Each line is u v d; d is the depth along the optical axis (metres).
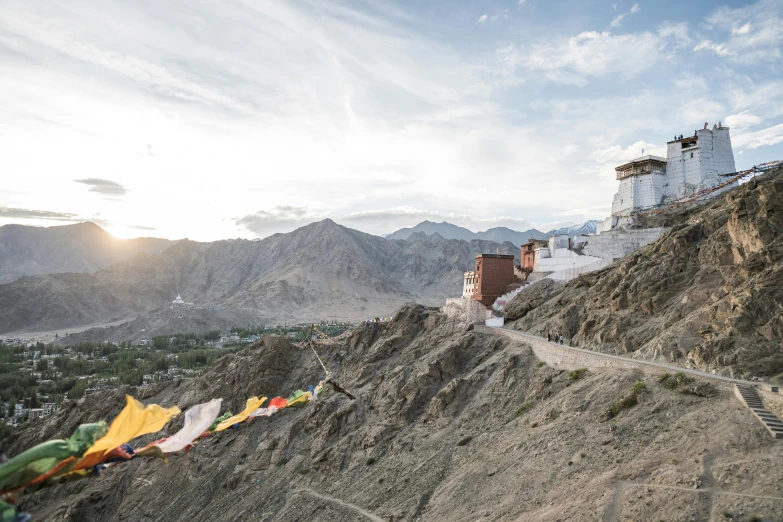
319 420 78.25
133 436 8.88
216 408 9.89
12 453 104.31
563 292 79.69
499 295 92.88
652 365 44.88
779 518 24.73
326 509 54.94
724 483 28.52
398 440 62.62
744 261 49.78
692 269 58.38
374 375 89.56
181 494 78.06
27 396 166.75
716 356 42.94
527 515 34.97
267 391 98.75
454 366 72.19
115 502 80.94
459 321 89.69
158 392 111.38
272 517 60.59
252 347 109.62
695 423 35.50
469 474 46.34
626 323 57.47
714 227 60.50
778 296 43.44
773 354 40.59
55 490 83.88
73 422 106.12
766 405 34.16
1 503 7.84
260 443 81.81
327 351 107.69
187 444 9.38
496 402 58.78
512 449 45.88
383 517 47.91
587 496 32.94
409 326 99.56
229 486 74.62
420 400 68.62
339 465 64.44
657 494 29.86
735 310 45.25
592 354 52.16
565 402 47.34
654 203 95.88
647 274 61.22
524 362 62.56
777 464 28.23
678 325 50.03
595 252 87.81
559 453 40.59
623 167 101.56
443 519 41.50
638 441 36.84
